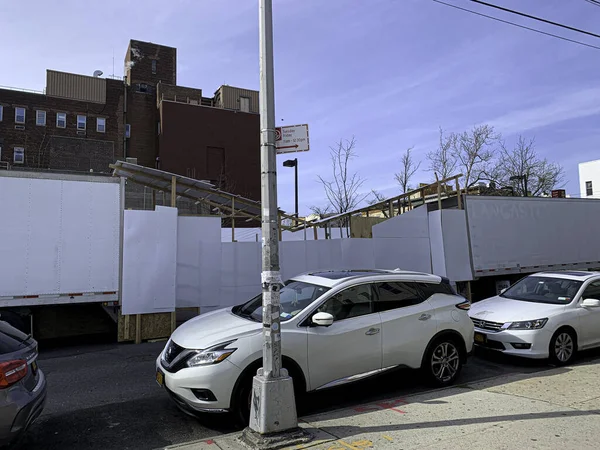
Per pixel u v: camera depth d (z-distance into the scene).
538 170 39.06
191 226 11.65
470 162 32.69
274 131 4.67
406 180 28.31
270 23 4.80
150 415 5.47
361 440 4.18
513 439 4.12
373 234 13.45
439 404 5.28
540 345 7.39
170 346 5.37
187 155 44.16
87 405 5.88
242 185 46.28
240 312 6.05
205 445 4.23
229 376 4.76
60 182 9.77
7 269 9.24
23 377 4.17
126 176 13.00
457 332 6.45
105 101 44.66
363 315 5.81
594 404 5.11
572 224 15.50
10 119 40.88
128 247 10.31
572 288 8.38
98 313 10.81
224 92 48.97
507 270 14.01
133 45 47.72
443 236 13.31
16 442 4.14
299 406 5.70
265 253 4.46
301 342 5.20
